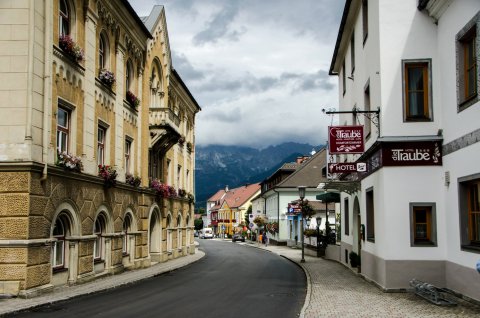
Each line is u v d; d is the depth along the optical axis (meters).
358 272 22.11
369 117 17.30
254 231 80.06
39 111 15.04
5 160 14.34
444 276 15.16
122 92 22.77
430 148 15.49
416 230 15.57
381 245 16.12
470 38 13.59
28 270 14.23
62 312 12.31
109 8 20.75
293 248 53.50
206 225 149.00
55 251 16.66
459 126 13.88
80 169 17.33
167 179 32.84
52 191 15.63
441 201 15.32
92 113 19.06
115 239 21.67
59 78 16.38
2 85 14.64
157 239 29.97
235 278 22.00
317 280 19.97
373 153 17.17
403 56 15.80
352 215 23.70
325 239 36.94
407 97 15.84
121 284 18.33
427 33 15.77
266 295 15.98
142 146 25.95
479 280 12.62
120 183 21.89
